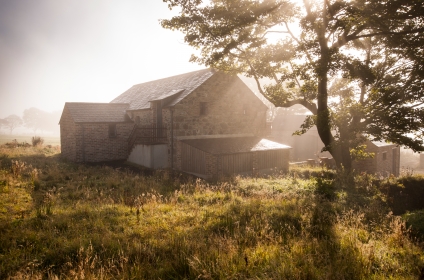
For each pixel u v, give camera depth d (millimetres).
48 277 5227
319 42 16703
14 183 13703
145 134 26719
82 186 14633
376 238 7684
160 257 6234
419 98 16812
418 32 15828
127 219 9047
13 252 6195
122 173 20109
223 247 6238
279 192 14672
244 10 17562
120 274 5273
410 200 17406
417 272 5539
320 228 7973
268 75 20031
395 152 33438
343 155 20234
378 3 14305
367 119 18234
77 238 7008
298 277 4883
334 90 22938
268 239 7098
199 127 25250
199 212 9781
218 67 21844
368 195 15961
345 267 5336
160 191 13938
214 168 20844
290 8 18234
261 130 29766
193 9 18016
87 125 27125
